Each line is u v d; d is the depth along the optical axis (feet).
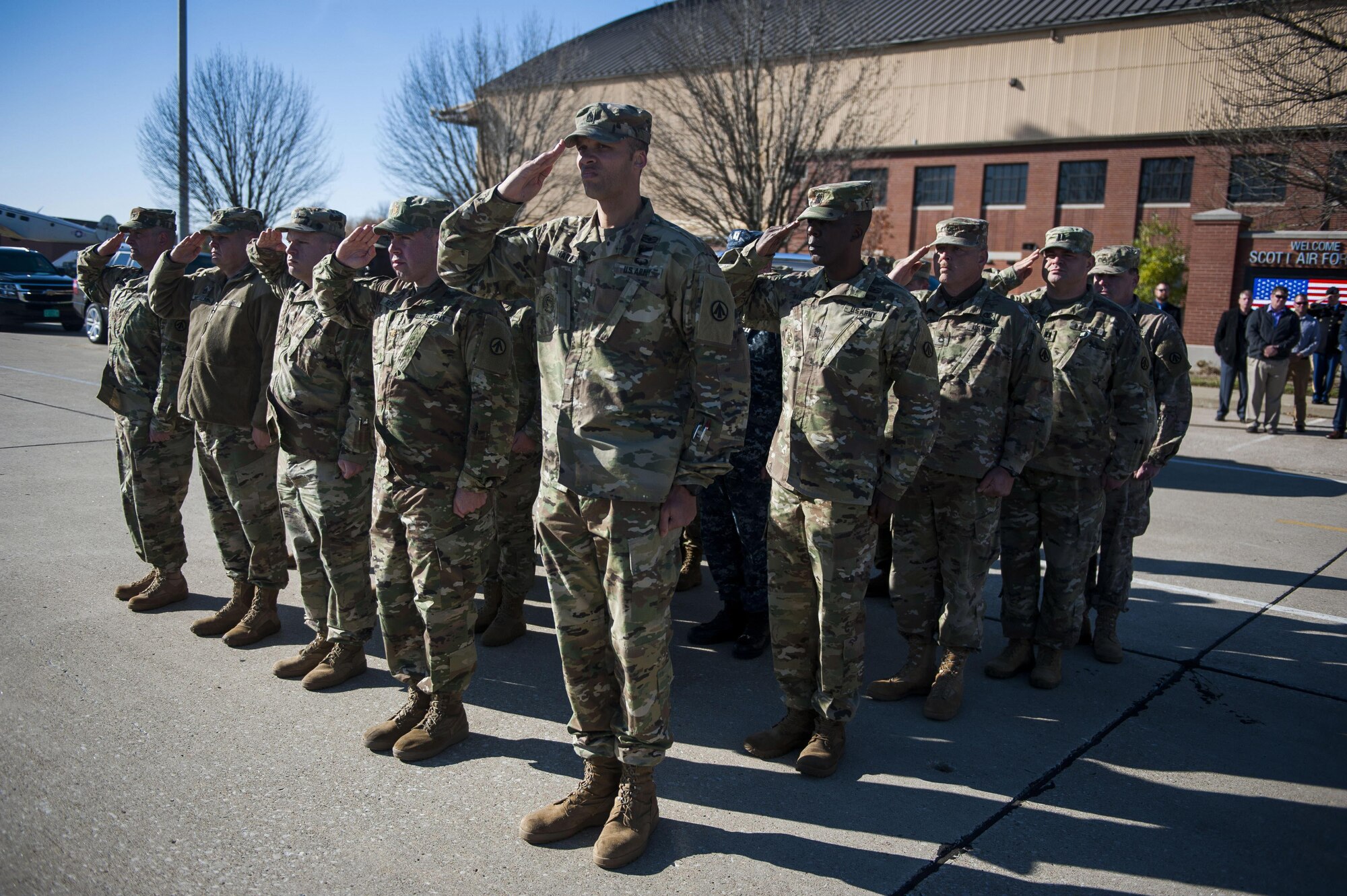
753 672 14.03
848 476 10.37
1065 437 13.30
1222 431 39.75
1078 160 78.43
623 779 9.42
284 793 10.13
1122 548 14.52
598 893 8.61
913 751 11.62
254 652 13.85
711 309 8.80
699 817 9.99
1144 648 15.29
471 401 10.43
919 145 85.05
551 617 16.07
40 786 10.09
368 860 9.01
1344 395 37.45
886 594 17.74
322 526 12.19
